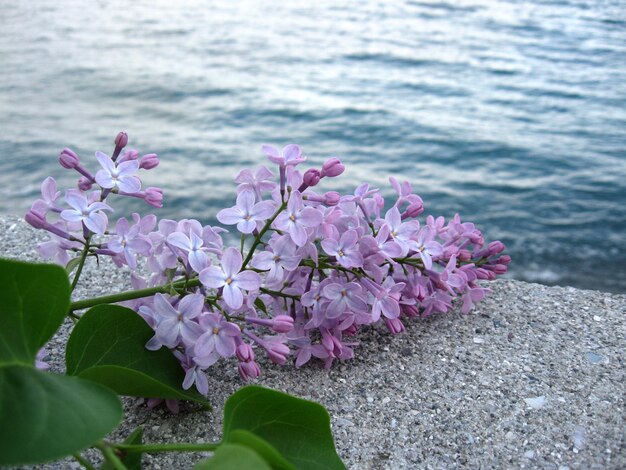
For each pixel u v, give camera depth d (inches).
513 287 13.6
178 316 8.3
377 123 40.4
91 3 77.6
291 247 9.1
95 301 9.2
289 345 11.1
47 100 41.8
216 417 9.4
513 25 70.6
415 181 32.2
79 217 8.8
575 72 53.2
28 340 6.5
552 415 9.6
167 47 58.3
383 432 9.3
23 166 31.0
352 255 9.5
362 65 54.8
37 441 5.5
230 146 35.5
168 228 9.4
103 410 6.0
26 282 6.3
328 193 9.7
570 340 11.6
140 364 8.5
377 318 9.6
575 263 25.2
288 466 5.8
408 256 10.7
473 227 11.5
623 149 36.9
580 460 8.8
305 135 38.0
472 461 8.8
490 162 34.9
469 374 10.5
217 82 48.0
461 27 70.1
